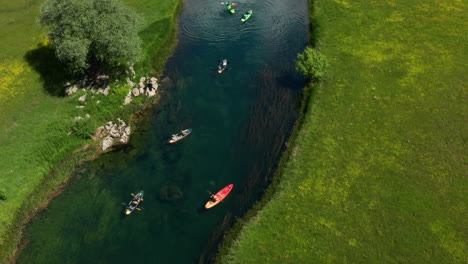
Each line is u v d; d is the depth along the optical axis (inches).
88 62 2439.7
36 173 1996.8
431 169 1854.1
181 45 2965.1
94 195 1920.5
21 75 2444.6
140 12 3240.7
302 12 3368.6
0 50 2672.2
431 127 2073.1
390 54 2655.0
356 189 1802.4
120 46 2180.1
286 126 2208.4
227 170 2001.7
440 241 1569.9
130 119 2338.8
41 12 2247.8
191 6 3496.6
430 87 2337.6
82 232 1758.1
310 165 1935.3
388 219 1665.8
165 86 2564.0
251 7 3435.0
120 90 2429.9
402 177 1831.9
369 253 1556.3
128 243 1706.4
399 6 3216.0
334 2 3378.4
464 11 3053.6
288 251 1594.5
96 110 2330.2
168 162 2063.2
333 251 1576.0
